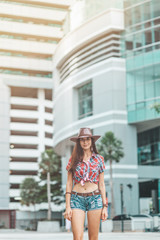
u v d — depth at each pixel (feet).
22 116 326.65
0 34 309.63
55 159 215.92
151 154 165.78
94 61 171.01
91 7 175.83
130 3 161.48
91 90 172.65
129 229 110.32
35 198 255.50
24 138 324.19
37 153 322.75
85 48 174.70
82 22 180.65
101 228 109.19
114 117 158.40
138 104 156.04
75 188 17.48
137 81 157.38
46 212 293.43
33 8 308.81
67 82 184.75
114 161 155.53
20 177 311.88
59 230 176.24
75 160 17.44
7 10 305.12
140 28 158.51
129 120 158.71
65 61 194.49
